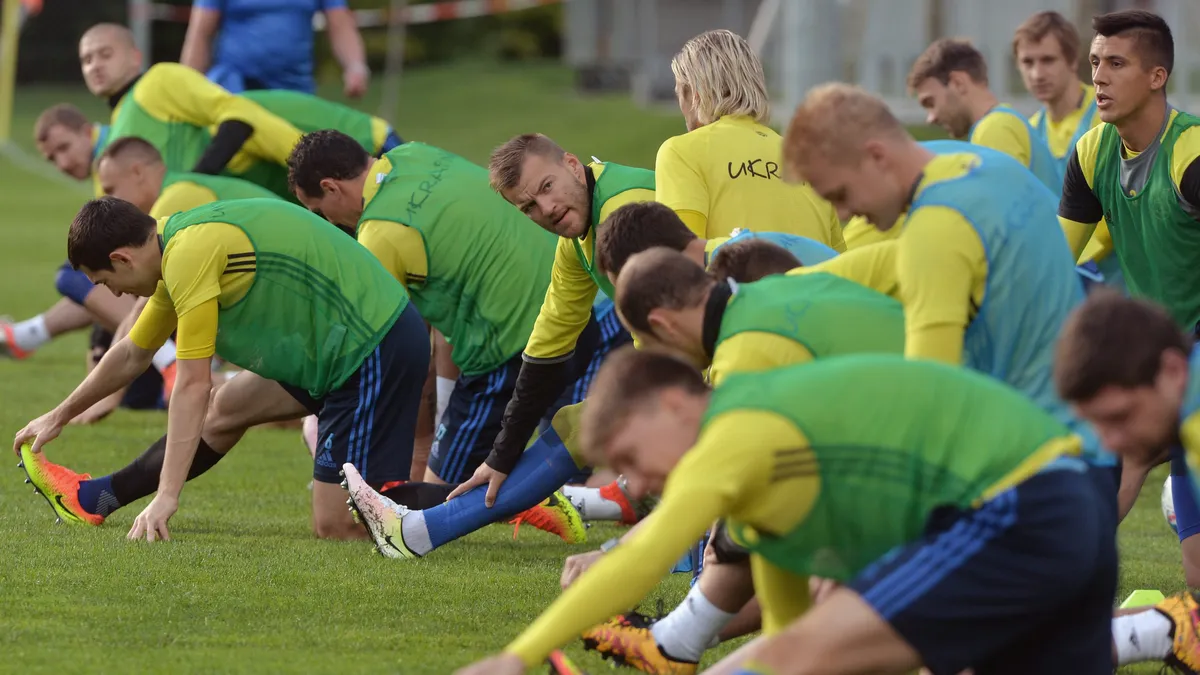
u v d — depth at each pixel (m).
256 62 32.62
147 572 15.80
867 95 11.06
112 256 16.97
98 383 18.20
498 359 20.11
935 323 10.94
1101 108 16.53
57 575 15.55
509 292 19.81
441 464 20.73
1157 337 8.84
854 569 10.04
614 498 19.77
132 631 13.43
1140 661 12.64
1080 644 10.15
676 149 16.77
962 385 9.74
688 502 9.18
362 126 29.75
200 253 17.06
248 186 25.56
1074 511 9.54
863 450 9.45
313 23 33.84
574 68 116.56
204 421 18.64
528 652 9.16
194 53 32.72
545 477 16.97
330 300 18.00
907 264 11.12
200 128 29.36
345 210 20.06
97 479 18.70
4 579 15.33
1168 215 16.56
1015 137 21.14
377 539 17.27
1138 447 9.23
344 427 18.38
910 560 9.48
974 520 9.45
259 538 18.34
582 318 17.11
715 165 16.67
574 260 16.81
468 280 19.86
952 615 9.38
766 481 9.41
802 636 9.39
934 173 11.19
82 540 17.50
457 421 20.61
